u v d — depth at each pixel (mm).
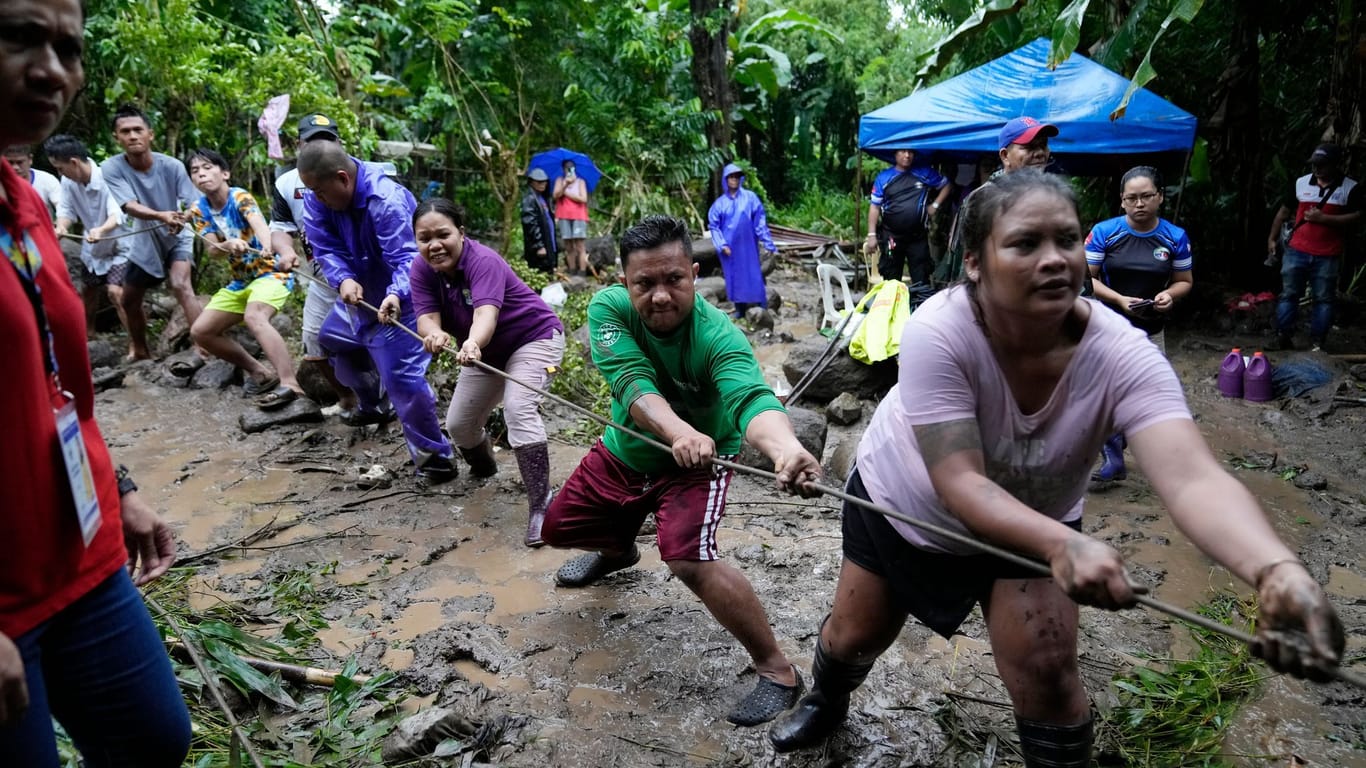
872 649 2811
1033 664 2291
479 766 3002
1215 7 9828
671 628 3891
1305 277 7883
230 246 6590
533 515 4797
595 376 7520
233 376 7586
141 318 8125
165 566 2332
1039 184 1990
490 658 3686
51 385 1847
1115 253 5219
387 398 6574
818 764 3035
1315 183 7801
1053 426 2186
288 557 4684
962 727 3162
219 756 3039
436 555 4695
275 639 3863
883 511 2305
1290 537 4742
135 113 7480
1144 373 2035
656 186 16281
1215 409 6750
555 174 13273
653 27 16156
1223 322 8609
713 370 3129
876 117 8750
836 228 18719
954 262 6035
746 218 10133
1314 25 10070
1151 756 3020
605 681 3545
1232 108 9312
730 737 3182
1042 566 1953
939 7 11484
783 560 4453
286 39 11102
